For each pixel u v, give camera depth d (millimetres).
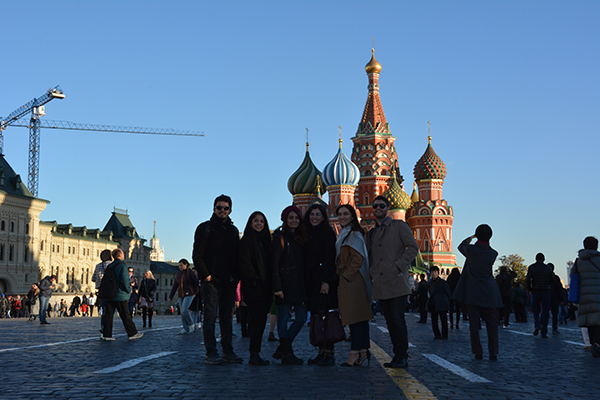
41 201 89875
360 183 100250
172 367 9836
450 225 100438
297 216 10766
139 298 23375
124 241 119438
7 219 84062
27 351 12438
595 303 12711
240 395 7227
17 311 57312
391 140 102312
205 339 10492
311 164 106875
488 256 11773
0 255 82438
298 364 10617
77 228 108500
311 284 10602
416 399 7098
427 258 98812
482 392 7680
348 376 9008
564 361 11578
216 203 10688
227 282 10602
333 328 10414
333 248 10680
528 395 7520
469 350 13758
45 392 7301
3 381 8180
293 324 10695
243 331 18641
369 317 10438
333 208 93750
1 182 84312
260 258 10453
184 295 18781
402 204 97250
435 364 10727
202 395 7195
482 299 11625
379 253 10531
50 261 97250
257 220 10586
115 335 17641
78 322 27797
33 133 143750
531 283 18094
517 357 12219
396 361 10156
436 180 102062
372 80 104500
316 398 7090
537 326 18641
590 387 8312
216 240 10562
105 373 8992
